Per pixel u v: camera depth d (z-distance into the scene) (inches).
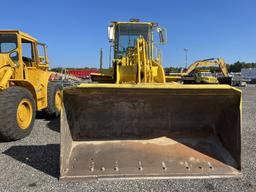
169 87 152.3
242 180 149.4
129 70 250.7
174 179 149.3
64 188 140.6
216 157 163.9
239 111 156.5
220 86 152.6
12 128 219.5
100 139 174.6
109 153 164.6
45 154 192.1
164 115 176.9
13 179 151.5
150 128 177.9
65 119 157.2
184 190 138.4
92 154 163.8
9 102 219.6
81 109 171.6
